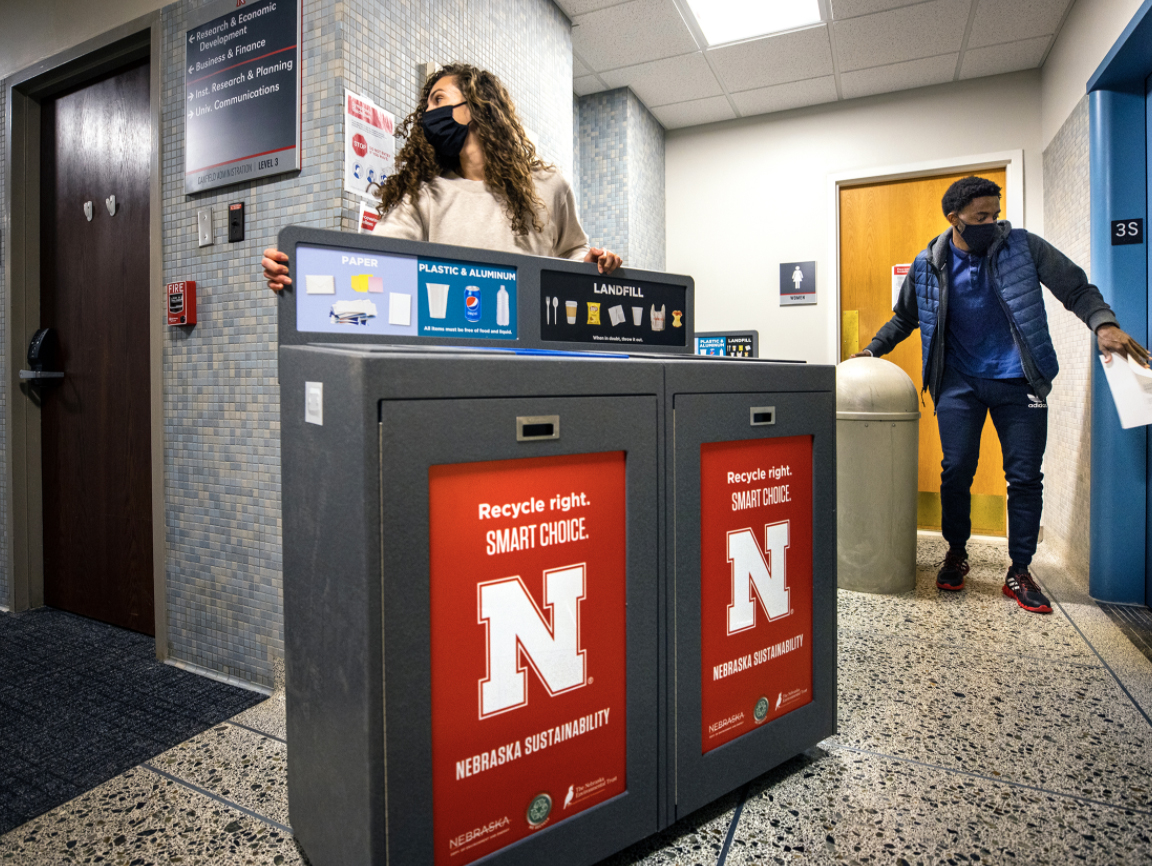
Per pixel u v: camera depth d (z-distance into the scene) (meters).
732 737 1.18
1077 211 2.75
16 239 2.52
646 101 3.83
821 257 3.88
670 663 1.08
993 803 1.19
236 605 1.87
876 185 3.83
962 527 2.55
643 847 1.08
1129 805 1.18
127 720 1.62
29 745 1.49
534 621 0.93
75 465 2.48
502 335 1.24
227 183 1.83
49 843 1.13
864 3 2.87
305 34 1.69
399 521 0.80
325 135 1.66
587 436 0.97
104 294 2.35
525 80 2.58
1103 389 2.40
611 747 1.02
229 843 1.12
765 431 1.22
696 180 4.18
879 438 2.49
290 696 1.08
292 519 1.02
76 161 2.45
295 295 1.05
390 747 0.80
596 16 2.98
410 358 0.80
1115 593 2.39
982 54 3.29
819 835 1.11
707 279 4.16
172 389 1.99
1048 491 3.22
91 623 2.40
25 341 2.54
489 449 0.87
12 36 2.51
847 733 1.45
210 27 1.87
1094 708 1.56
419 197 1.47
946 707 1.57
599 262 1.34
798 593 1.29
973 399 2.47
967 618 2.22
